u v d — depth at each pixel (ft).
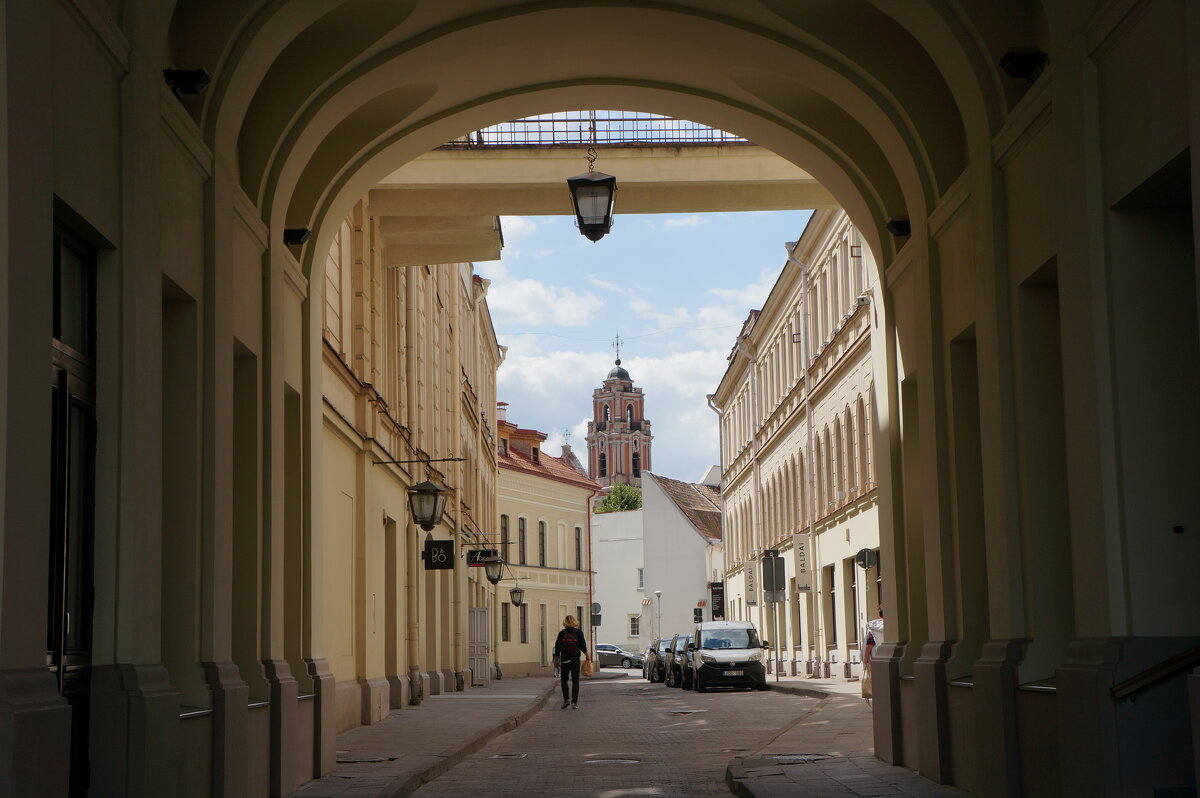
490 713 74.13
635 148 61.26
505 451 196.13
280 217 38.47
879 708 43.80
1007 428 31.55
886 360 44.06
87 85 23.00
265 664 35.47
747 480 174.29
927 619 40.83
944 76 34.50
